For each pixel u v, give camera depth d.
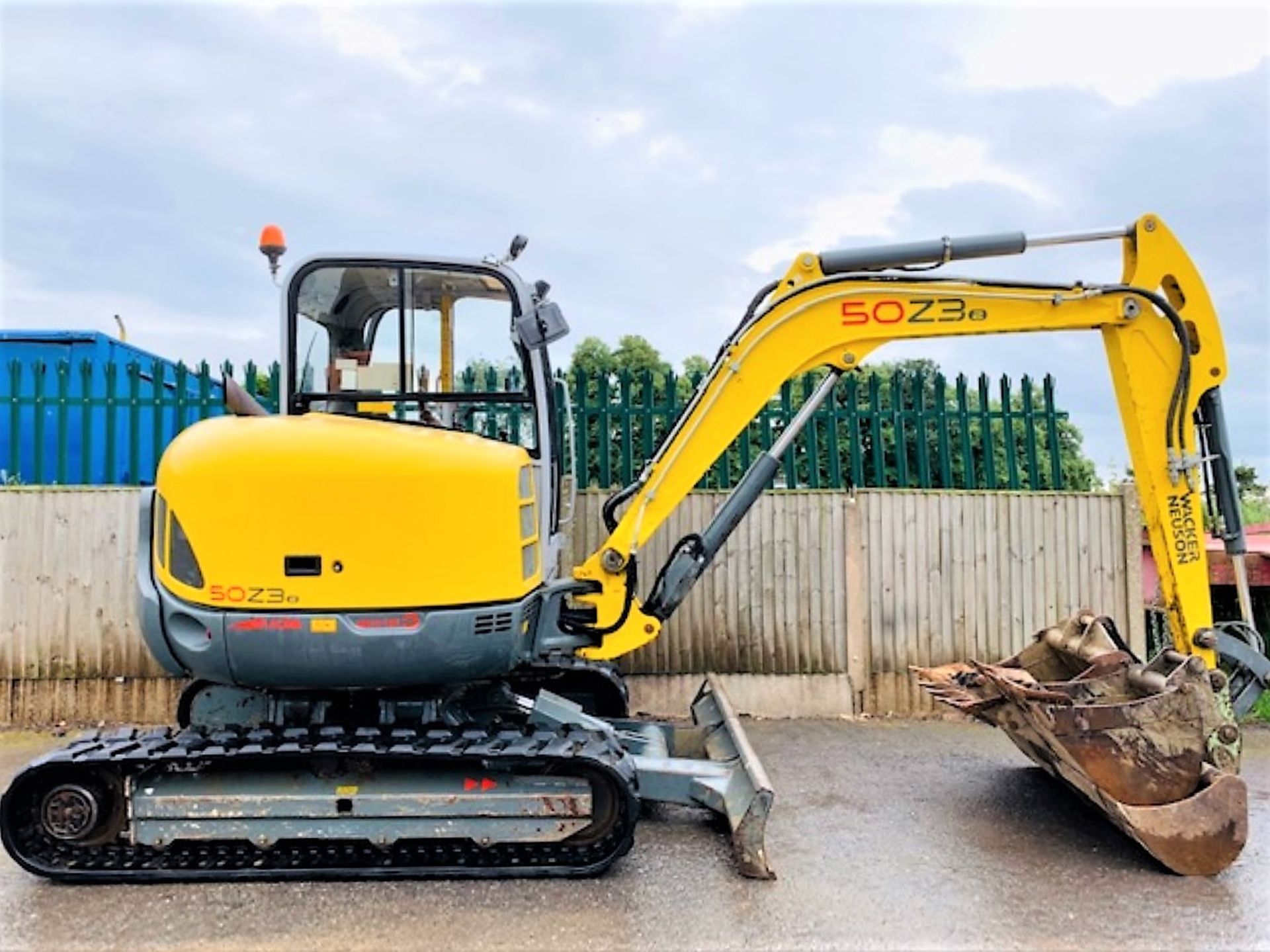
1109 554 6.69
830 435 6.71
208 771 3.71
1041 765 4.82
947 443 6.77
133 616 6.16
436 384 4.49
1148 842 3.74
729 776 4.03
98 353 7.00
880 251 4.77
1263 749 5.71
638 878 3.73
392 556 3.67
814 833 4.26
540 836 3.70
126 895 3.54
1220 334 4.56
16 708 6.11
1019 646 6.64
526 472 4.14
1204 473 4.62
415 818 3.69
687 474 4.85
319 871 3.66
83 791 3.61
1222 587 7.39
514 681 5.51
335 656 3.65
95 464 6.34
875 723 6.36
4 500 6.12
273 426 3.80
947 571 6.63
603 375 6.66
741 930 3.27
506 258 4.52
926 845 4.11
